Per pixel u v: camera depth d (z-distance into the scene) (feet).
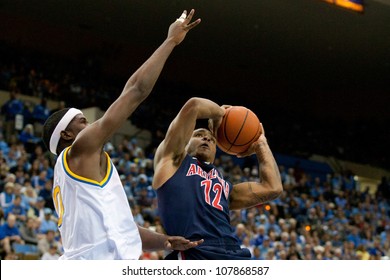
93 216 14.06
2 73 89.45
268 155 19.43
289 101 127.65
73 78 100.58
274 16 92.73
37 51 101.96
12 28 100.22
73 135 15.46
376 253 76.43
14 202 51.55
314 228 77.71
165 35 104.78
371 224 89.51
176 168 17.52
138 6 93.04
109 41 108.17
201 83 118.32
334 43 102.99
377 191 103.35
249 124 18.99
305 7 88.58
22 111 78.69
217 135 19.17
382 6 89.40
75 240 14.15
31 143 71.00
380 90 124.16
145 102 107.86
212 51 110.11
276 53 109.29
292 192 88.79
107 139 14.39
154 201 64.75
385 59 109.70
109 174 14.46
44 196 57.26
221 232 16.98
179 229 16.94
